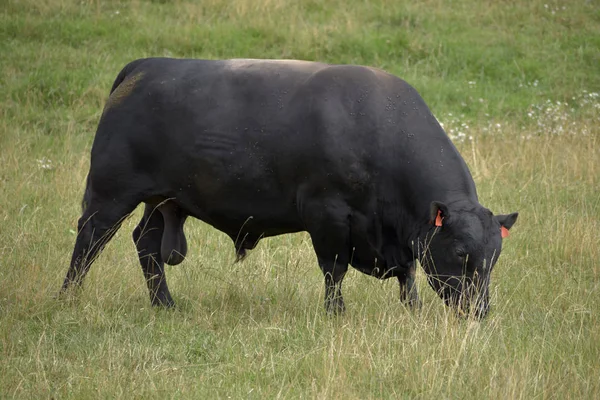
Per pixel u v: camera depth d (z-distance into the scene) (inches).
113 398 784.9
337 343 900.6
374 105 1003.3
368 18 2502.5
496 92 2180.1
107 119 1087.0
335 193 998.4
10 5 2343.8
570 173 1642.5
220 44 2269.9
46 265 1152.8
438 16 2534.5
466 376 828.6
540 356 866.1
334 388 797.9
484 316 937.5
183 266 1208.8
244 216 1058.7
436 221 930.7
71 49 2192.4
